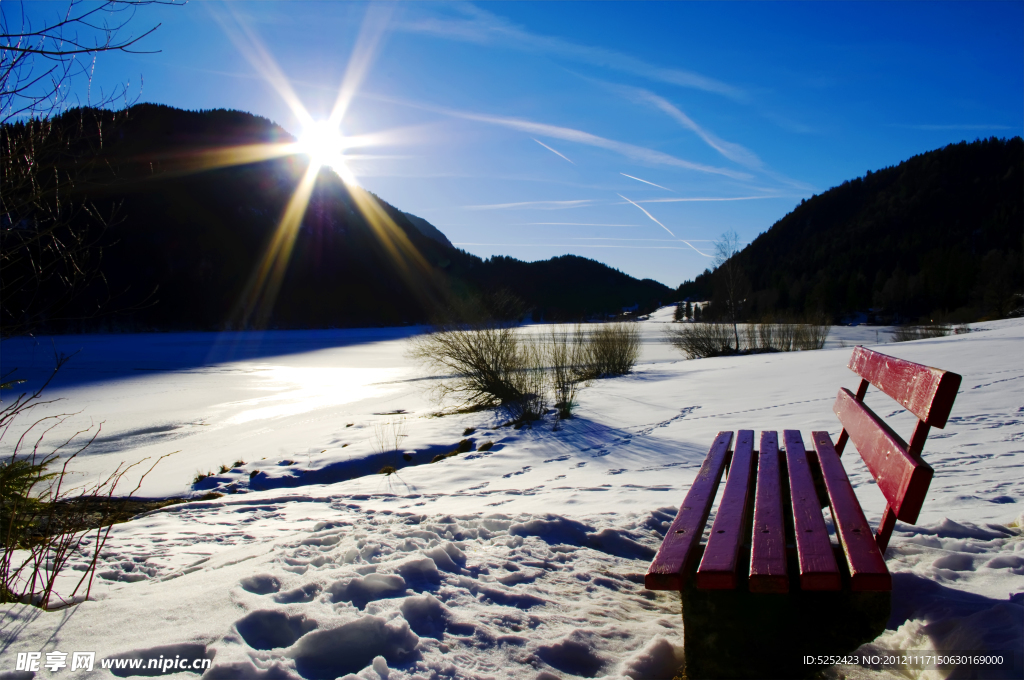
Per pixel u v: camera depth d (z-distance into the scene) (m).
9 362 33.41
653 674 1.72
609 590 2.46
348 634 1.72
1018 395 7.75
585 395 13.66
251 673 1.51
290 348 48.34
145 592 2.35
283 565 2.58
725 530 1.74
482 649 1.78
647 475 6.14
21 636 1.78
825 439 3.04
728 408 10.20
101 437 13.29
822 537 1.67
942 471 4.56
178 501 7.77
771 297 100.06
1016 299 56.00
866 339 38.28
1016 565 2.30
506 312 15.27
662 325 69.62
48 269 2.73
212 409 17.34
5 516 3.18
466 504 5.30
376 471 9.30
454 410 14.50
